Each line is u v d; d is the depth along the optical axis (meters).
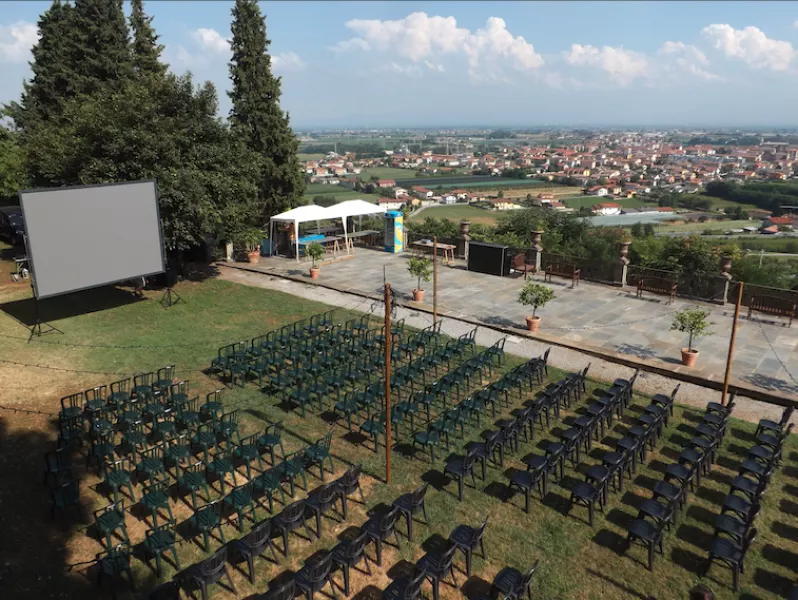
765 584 7.68
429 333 16.34
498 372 14.72
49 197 16.22
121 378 13.93
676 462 10.59
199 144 22.06
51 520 8.66
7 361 14.66
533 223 34.53
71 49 31.88
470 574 7.77
